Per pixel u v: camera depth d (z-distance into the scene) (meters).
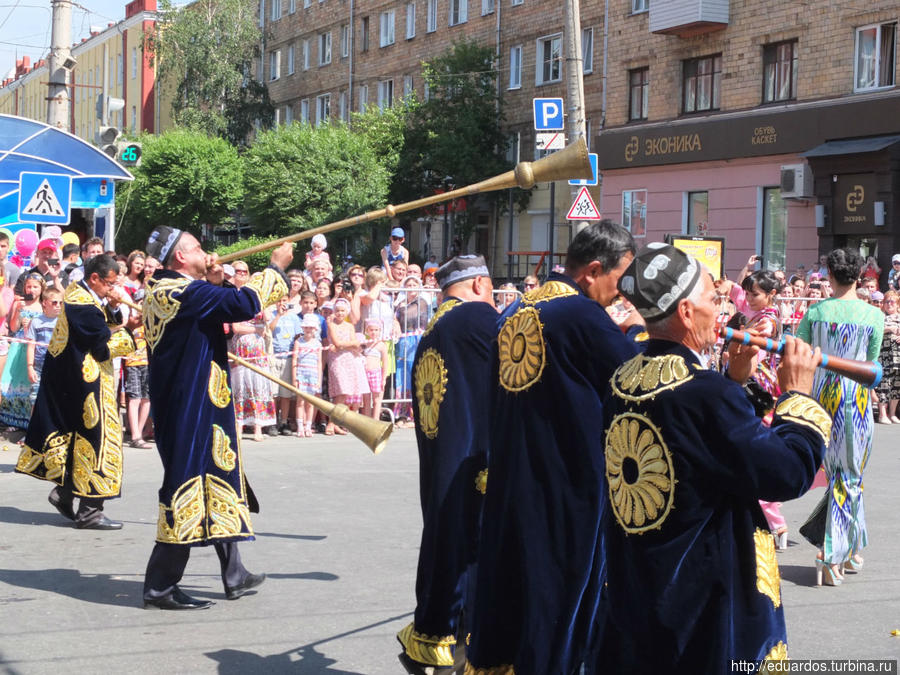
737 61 23.45
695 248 15.53
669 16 24.12
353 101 40.91
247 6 45.12
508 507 3.35
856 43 21.12
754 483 2.63
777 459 2.62
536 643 3.22
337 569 6.15
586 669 3.02
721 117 23.52
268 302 5.25
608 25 26.97
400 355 12.32
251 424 11.15
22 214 13.93
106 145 16.83
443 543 4.07
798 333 6.19
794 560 6.66
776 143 22.31
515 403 3.40
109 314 7.12
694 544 2.68
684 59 24.86
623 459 2.80
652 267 2.82
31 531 7.11
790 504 8.38
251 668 4.55
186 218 37.22
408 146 33.16
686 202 24.98
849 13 21.08
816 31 21.75
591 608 3.25
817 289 14.58
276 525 7.23
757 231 23.17
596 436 3.29
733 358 3.00
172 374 5.22
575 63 14.95
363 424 4.62
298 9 44.91
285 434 11.54
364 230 30.83
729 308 11.50
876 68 20.81
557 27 29.89
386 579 5.95
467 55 31.91
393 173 32.44
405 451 10.48
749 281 7.12
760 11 22.84
